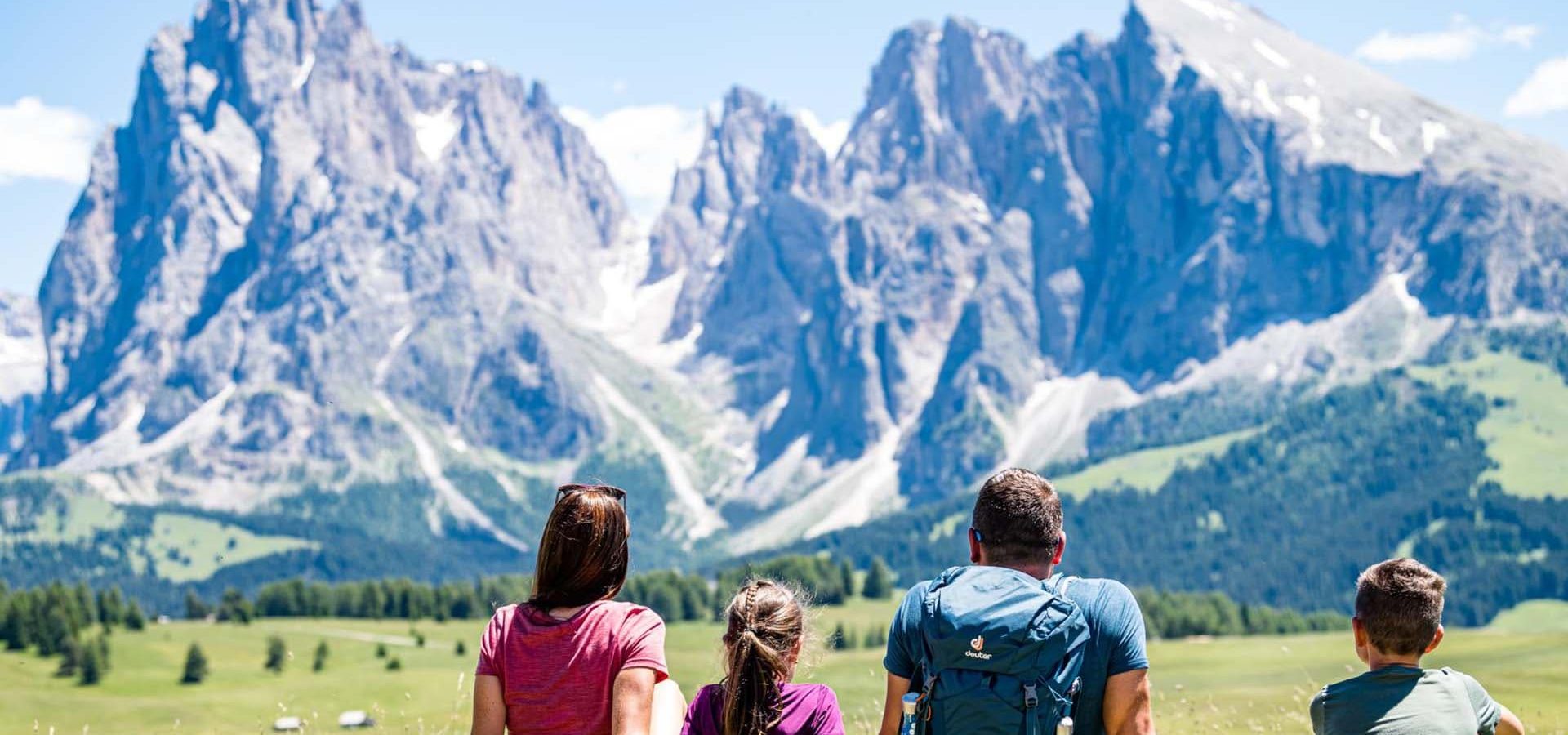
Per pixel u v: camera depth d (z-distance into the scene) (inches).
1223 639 1964.8
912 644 162.9
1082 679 159.0
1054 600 158.7
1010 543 164.6
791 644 163.8
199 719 1498.5
